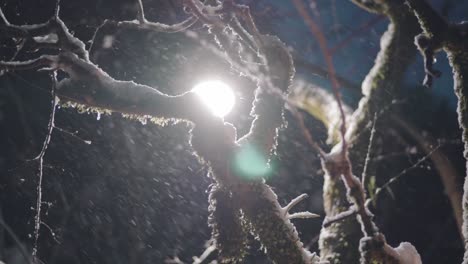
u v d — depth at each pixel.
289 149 9.69
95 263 9.22
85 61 3.04
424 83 3.54
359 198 2.66
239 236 3.03
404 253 3.19
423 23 3.55
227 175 3.01
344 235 5.03
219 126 3.01
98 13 5.20
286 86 3.14
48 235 8.09
